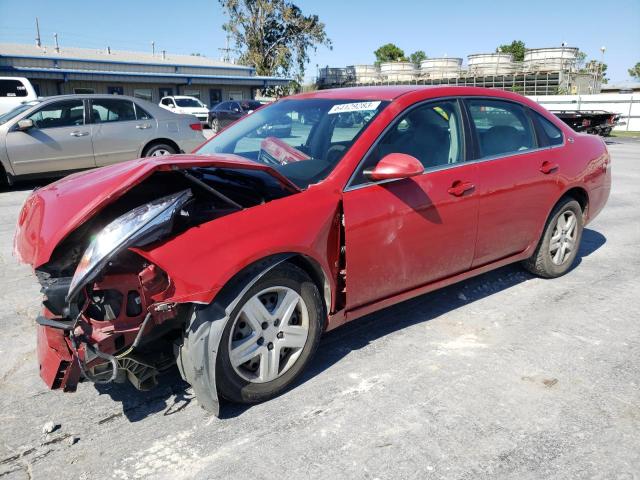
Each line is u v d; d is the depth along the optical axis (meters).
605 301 4.14
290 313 2.79
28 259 2.47
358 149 3.10
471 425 2.59
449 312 3.92
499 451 2.41
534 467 2.31
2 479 2.26
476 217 3.58
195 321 2.49
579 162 4.36
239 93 43.69
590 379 3.01
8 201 8.38
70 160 9.25
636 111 27.23
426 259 3.36
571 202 4.38
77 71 33.38
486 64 46.72
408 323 3.74
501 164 3.74
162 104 33.69
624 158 14.61
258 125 3.91
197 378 2.51
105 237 2.30
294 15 54.12
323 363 3.20
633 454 2.39
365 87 3.95
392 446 2.44
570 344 3.43
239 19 53.88
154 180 2.94
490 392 2.87
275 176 2.78
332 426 2.59
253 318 2.65
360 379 3.01
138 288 2.44
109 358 2.32
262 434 2.54
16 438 2.53
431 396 2.84
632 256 5.34
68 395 2.89
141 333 2.37
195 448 2.45
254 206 2.71
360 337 3.53
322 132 3.43
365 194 3.03
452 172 3.44
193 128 10.53
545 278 4.59
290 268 2.75
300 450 2.43
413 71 50.81
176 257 2.39
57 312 2.41
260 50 54.31
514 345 3.41
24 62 33.53
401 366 3.15
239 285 2.55
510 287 4.42
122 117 9.75
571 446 2.44
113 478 2.27
